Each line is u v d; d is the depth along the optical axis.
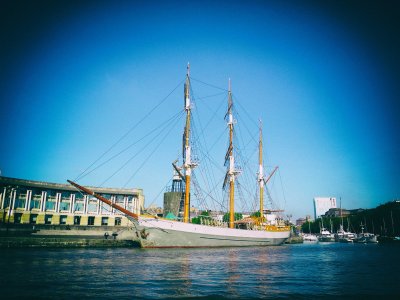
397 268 38.28
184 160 74.75
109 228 86.31
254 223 87.19
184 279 26.86
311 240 174.25
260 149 108.44
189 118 76.00
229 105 90.06
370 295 22.30
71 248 60.03
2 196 79.06
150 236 61.53
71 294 20.66
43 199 87.44
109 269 31.64
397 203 150.00
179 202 98.38
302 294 22.19
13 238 56.06
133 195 100.69
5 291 21.23
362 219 168.38
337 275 31.75
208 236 67.50
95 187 96.00
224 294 21.53
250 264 38.94
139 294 21.00
